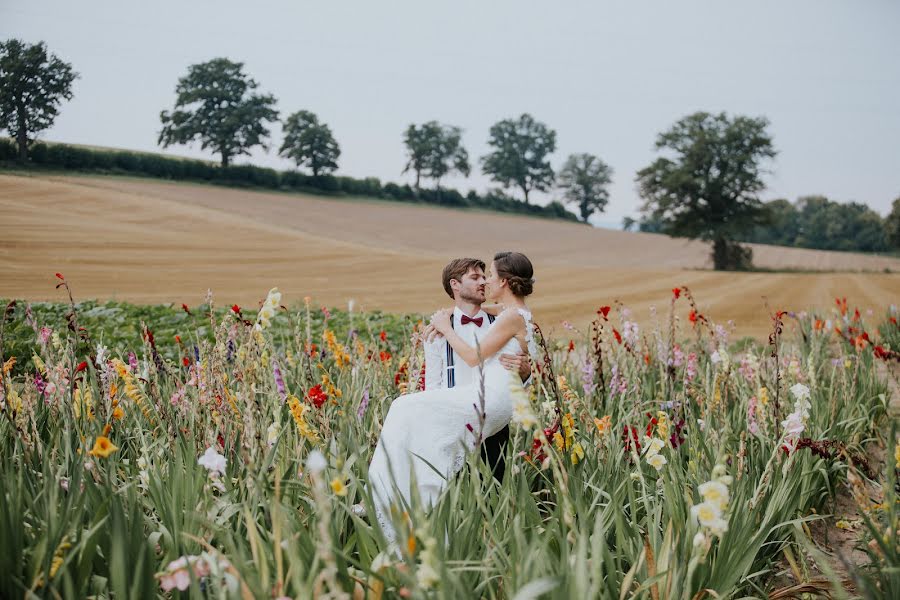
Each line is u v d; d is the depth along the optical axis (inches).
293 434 147.6
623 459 151.2
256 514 107.0
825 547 157.8
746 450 152.2
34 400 152.2
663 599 102.2
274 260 1379.2
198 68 4079.7
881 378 283.6
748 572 130.6
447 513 109.8
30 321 173.0
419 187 4845.0
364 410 163.2
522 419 103.0
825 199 5260.8
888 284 1417.3
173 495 111.7
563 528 106.7
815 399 195.5
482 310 158.7
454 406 138.3
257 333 143.0
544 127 5383.9
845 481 179.8
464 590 89.2
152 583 94.7
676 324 234.8
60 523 97.5
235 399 144.7
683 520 116.6
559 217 5354.3
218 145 4013.3
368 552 102.2
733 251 3164.4
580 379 221.1
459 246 2847.0
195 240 1578.5
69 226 1562.5
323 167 4284.0
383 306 856.3
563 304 940.0
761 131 3176.7
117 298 780.6
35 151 3006.9
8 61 2883.9
